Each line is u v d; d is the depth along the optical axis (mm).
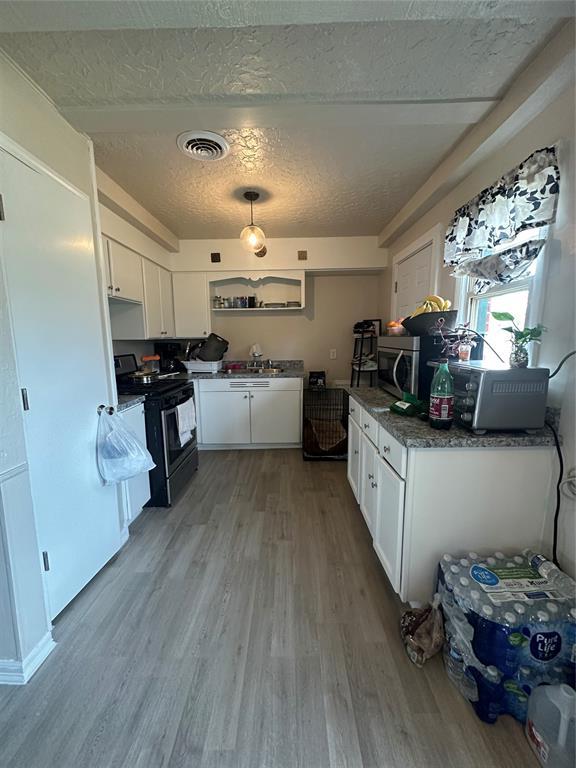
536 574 1235
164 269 3545
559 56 1150
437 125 1727
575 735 921
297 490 2719
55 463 1425
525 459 1348
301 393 3539
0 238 1165
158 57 1223
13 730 1057
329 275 4109
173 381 2957
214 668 1251
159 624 1449
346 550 1956
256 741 1022
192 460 2988
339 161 2092
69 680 1209
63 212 1501
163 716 1093
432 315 1817
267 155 2016
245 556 1909
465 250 1835
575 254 1248
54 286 1435
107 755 992
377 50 1202
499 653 1066
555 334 1349
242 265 3697
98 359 1759
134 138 1810
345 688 1176
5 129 1199
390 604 1553
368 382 4047
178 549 1979
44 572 1354
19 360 1237
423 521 1378
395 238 3281
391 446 1534
